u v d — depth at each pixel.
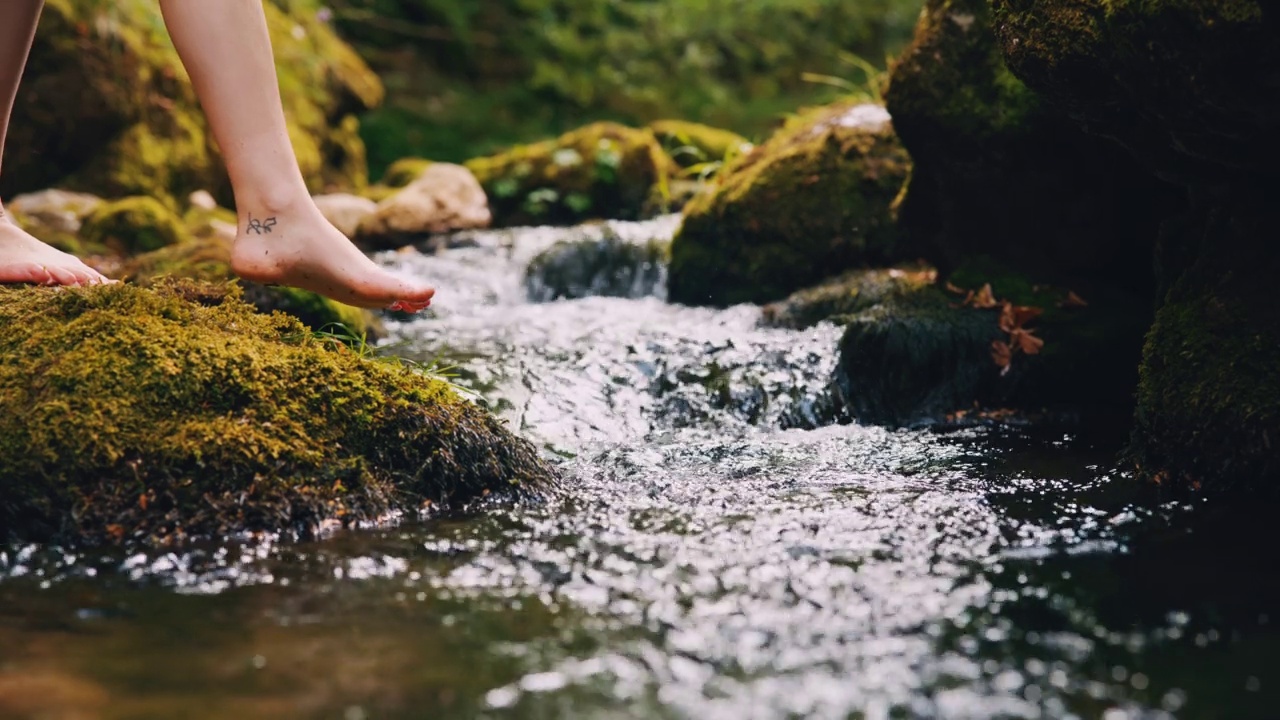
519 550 1.71
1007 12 2.15
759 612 1.43
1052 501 1.94
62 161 5.22
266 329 2.15
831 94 10.55
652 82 10.17
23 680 1.24
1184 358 2.09
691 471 2.24
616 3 10.72
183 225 4.92
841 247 3.72
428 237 5.32
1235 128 1.85
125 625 1.40
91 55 5.23
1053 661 1.26
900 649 1.30
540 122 9.33
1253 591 1.47
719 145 6.52
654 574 1.58
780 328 3.38
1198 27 1.71
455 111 9.05
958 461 2.29
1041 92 2.17
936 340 2.84
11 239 2.37
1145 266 2.98
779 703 1.17
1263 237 2.10
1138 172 2.82
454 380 2.83
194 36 2.08
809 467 2.26
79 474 1.81
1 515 1.79
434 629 1.38
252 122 2.10
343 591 1.53
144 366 1.93
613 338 3.23
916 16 11.62
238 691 1.21
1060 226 2.99
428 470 1.99
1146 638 1.32
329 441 1.95
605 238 4.60
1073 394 2.83
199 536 1.78
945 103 3.02
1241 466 1.97
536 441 2.49
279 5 7.11
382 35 9.57
